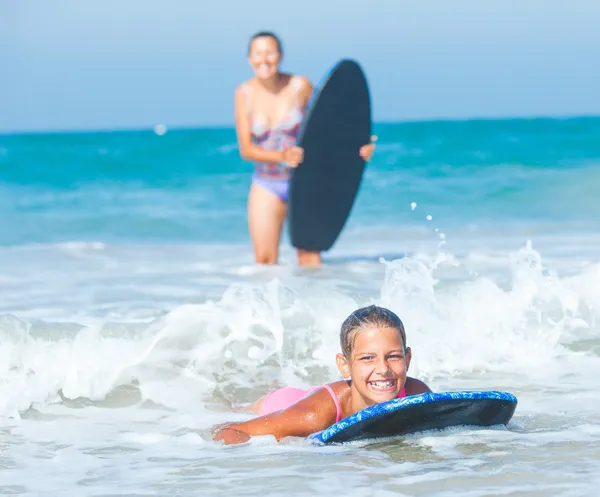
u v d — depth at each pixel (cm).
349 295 1297
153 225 2652
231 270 1680
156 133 7131
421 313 1087
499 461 652
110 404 869
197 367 955
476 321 1072
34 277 1633
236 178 3834
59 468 670
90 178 3972
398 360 731
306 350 1016
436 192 3155
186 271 1681
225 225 2638
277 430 736
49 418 823
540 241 2073
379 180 3456
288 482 616
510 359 1005
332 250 2023
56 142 5822
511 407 719
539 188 3142
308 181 1697
